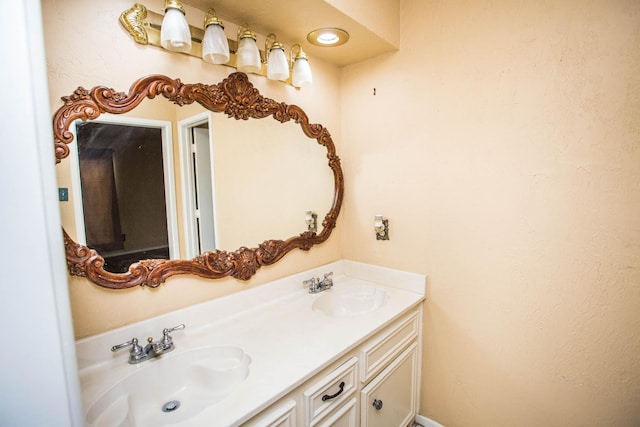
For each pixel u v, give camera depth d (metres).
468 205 1.54
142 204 1.17
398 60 1.72
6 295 0.49
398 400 1.61
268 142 1.60
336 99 1.98
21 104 0.49
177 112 1.25
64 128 0.98
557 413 1.38
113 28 1.07
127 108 1.11
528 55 1.32
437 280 1.69
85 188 1.04
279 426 0.97
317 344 1.21
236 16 1.37
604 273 1.22
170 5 1.10
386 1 1.59
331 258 2.01
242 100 1.45
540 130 1.31
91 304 1.07
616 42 1.13
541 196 1.33
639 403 1.19
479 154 1.48
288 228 1.73
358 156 1.96
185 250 1.30
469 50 1.47
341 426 1.22
